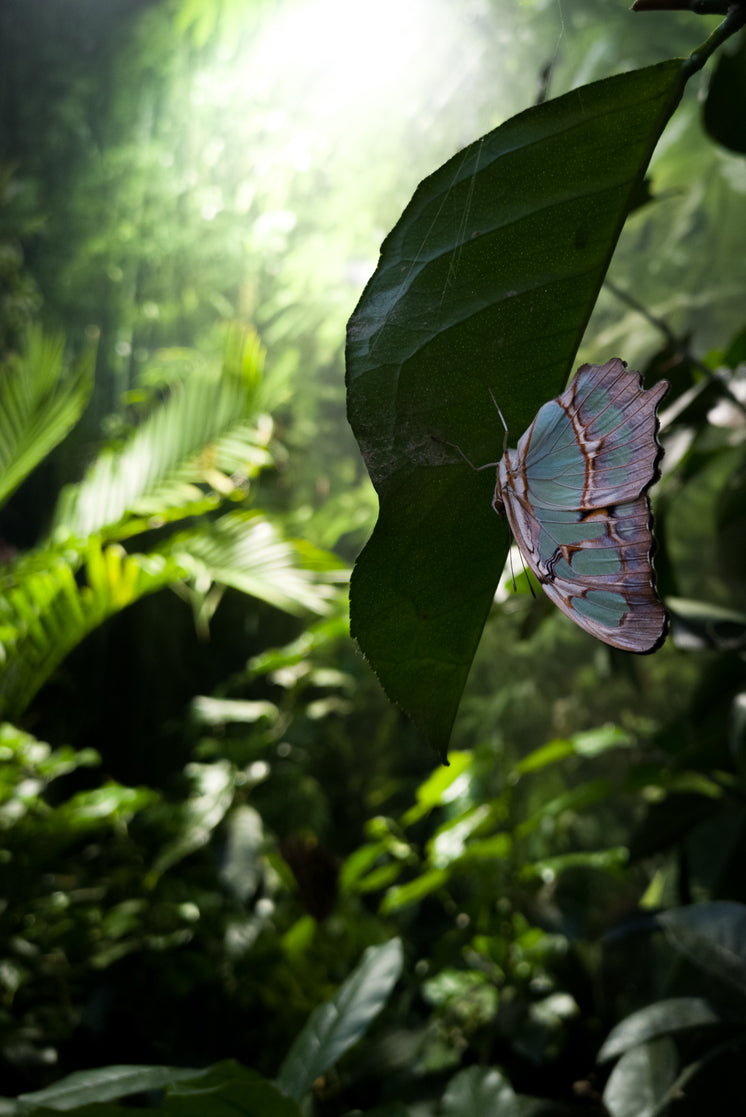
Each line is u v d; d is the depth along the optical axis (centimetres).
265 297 224
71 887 125
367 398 30
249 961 118
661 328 66
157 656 219
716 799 69
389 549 30
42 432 129
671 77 29
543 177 29
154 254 228
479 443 30
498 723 174
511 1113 58
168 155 229
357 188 188
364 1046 102
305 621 210
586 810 156
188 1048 109
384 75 171
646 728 161
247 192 213
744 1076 51
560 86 149
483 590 31
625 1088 55
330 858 107
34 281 237
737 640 65
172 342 233
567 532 31
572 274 30
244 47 198
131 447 131
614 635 31
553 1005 91
